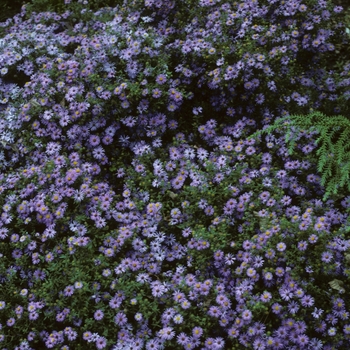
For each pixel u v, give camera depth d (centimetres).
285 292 149
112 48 184
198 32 191
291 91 184
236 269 155
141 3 203
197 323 152
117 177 180
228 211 164
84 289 155
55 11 227
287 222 154
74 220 167
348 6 217
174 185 171
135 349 150
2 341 155
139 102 180
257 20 191
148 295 157
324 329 147
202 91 189
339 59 204
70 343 155
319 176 167
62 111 180
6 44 196
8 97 191
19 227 169
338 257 151
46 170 171
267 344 146
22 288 165
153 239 167
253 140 175
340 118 157
